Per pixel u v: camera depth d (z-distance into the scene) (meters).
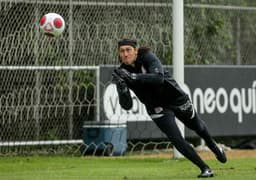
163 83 26.86
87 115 43.41
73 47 43.19
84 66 42.75
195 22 46.34
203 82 44.81
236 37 47.62
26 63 42.16
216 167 33.03
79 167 34.59
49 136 42.47
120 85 26.27
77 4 43.22
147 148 44.66
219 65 45.59
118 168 33.75
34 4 42.28
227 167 33.00
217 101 45.31
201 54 46.62
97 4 43.72
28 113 41.97
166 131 27.16
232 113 45.81
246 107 46.34
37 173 31.12
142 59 26.81
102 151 42.31
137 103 43.34
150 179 27.28
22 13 42.12
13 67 41.50
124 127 42.78
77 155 42.44
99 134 42.31
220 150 28.80
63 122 42.91
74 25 43.19
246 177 27.22
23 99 41.97
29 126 42.09
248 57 48.16
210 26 46.75
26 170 33.19
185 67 44.16
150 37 44.88
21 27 42.09
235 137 47.06
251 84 46.53
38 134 42.16
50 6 42.69
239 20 47.62
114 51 44.09
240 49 47.84
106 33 43.97
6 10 41.81
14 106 41.78
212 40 46.97
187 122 28.23
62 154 42.59
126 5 44.31
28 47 42.16
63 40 42.84
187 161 37.19
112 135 42.31
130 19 44.53
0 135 41.50
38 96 42.12
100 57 43.84
